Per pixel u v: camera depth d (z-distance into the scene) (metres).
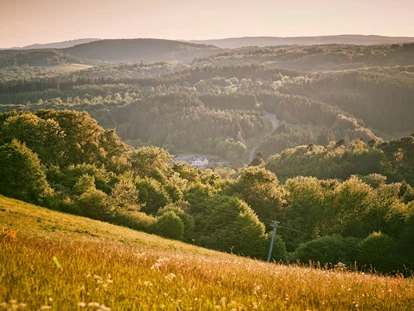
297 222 76.50
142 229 60.44
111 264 9.16
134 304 5.95
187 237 65.56
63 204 57.38
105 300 6.10
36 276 6.90
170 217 60.62
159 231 60.16
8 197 51.00
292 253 63.16
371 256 59.25
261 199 77.62
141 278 7.93
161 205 75.75
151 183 77.00
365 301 8.68
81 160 77.69
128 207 63.75
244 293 8.02
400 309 8.30
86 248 12.64
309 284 9.87
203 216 71.81
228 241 61.66
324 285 9.89
